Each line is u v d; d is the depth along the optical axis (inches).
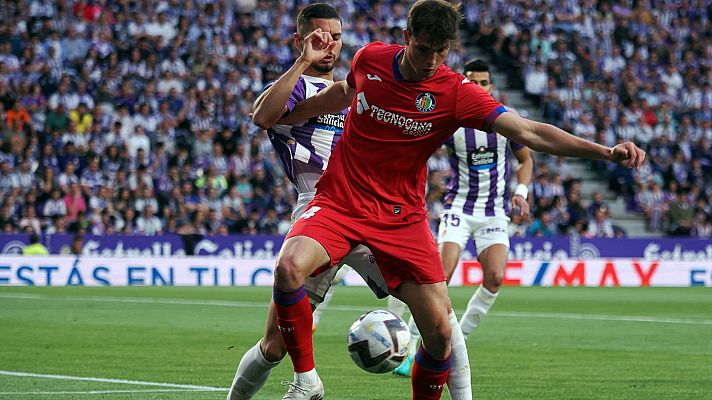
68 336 1203.2
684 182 2992.1
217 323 1400.1
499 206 1048.2
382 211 598.5
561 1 3420.3
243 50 2982.3
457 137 1047.6
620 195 2950.3
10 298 1850.4
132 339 1176.8
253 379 622.2
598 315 1606.8
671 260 2593.5
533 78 3169.3
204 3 3058.6
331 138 723.4
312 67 726.5
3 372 884.0
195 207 2464.3
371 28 3159.5
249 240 2397.9
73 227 2342.5
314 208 602.5
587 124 3029.0
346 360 999.0
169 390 783.1
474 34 3339.1
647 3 3506.4
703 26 3521.2
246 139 2699.3
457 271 2374.5
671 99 3257.9
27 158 2471.7
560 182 2758.4
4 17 2815.0
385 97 580.1
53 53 2765.7
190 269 2306.8
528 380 866.8
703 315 1615.4
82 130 2605.8
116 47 2849.4
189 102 2746.1
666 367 959.0
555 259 2502.5
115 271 2266.2
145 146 2620.6
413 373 618.8
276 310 580.7
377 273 629.6
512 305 1823.3
